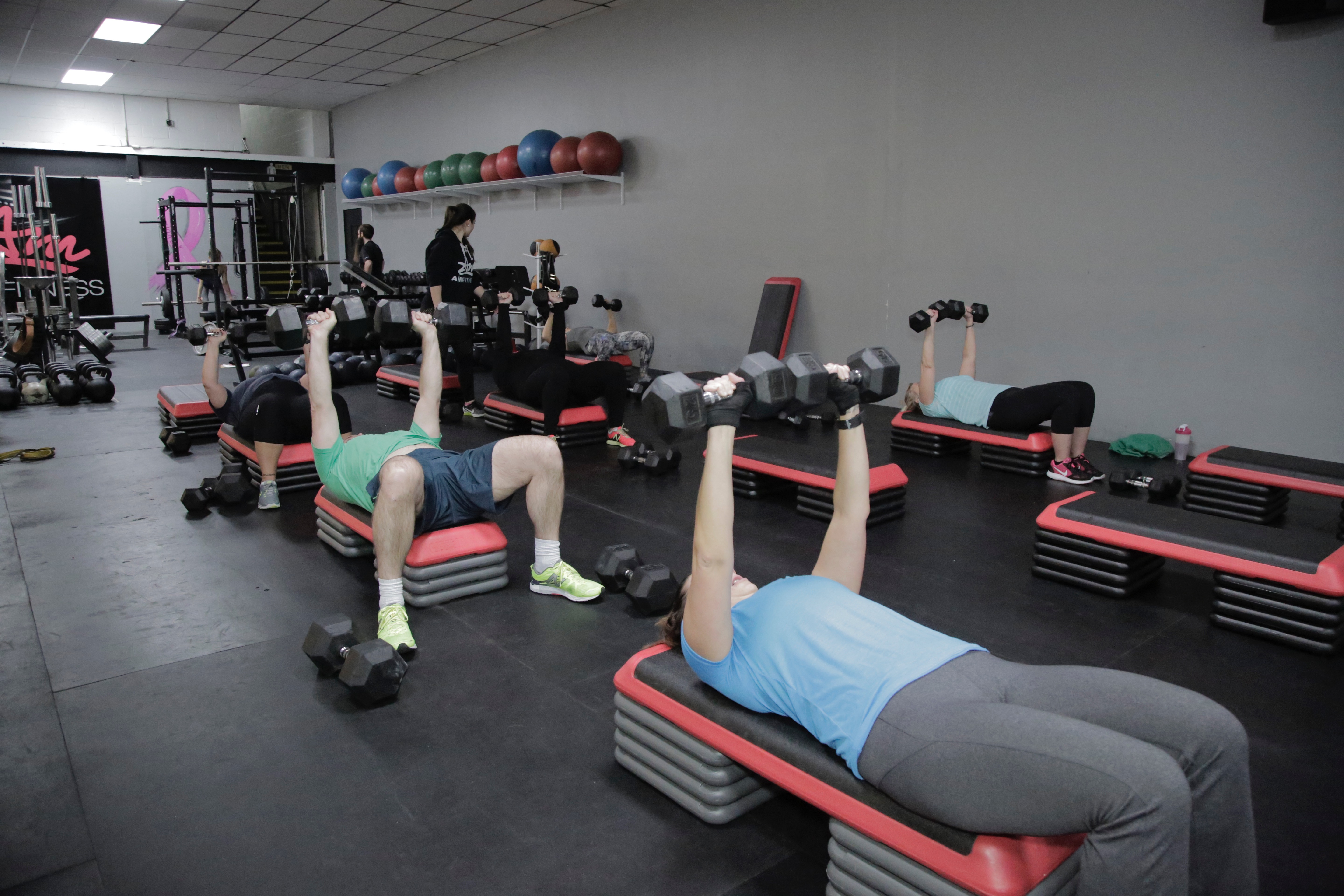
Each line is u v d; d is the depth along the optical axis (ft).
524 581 8.29
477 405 16.60
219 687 6.32
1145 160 13.52
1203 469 10.62
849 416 4.55
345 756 5.41
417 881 4.31
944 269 16.31
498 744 5.54
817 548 9.35
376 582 8.38
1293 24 11.82
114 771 5.26
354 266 17.89
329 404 8.08
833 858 4.05
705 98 20.03
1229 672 6.57
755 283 19.70
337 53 26.13
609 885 4.28
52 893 4.22
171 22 22.48
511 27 23.27
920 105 16.16
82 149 29.76
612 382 14.15
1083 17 13.88
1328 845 4.56
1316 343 12.25
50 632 7.23
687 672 4.99
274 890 4.25
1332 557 6.86
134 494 11.45
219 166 33.09
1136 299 13.94
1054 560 8.30
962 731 3.35
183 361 24.62
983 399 12.76
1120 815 2.94
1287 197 12.23
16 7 21.03
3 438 14.70
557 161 22.33
